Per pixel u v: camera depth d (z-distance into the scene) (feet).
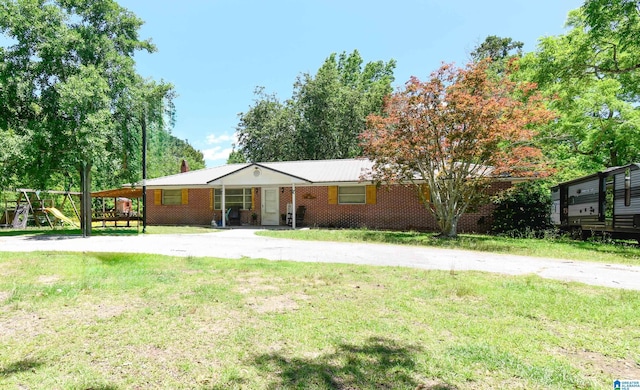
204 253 30.35
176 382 8.82
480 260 27.53
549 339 11.57
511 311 14.32
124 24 54.90
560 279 20.56
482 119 38.47
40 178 51.06
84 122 44.14
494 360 10.00
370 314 13.85
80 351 10.53
